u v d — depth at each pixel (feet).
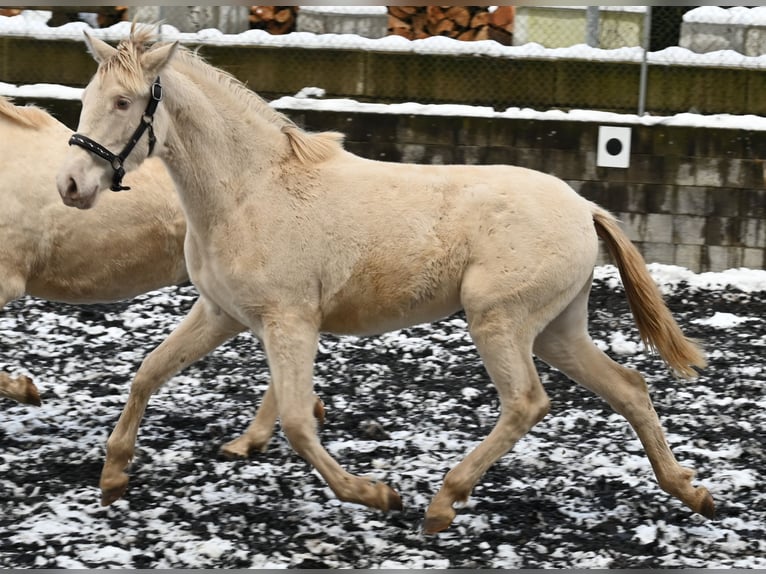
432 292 21.48
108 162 20.13
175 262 25.75
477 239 21.22
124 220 24.93
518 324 21.26
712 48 45.32
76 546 20.03
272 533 21.04
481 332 21.24
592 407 28.91
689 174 41.27
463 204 21.36
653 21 46.14
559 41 46.39
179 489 22.90
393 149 42.19
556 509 22.56
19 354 31.76
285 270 20.99
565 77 43.57
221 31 46.85
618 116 41.65
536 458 25.14
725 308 38.37
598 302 38.32
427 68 44.01
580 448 25.94
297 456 25.13
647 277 22.31
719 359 33.06
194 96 20.90
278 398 21.15
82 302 26.11
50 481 23.12
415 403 28.91
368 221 21.22
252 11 46.91
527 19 46.39
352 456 25.05
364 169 21.79
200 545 20.20
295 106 42.34
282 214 21.13
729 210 41.27
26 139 24.71
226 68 44.32
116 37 44.65
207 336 22.36
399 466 24.52
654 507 22.72
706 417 28.22
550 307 21.52
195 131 20.94
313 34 44.93
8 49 44.47
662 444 22.06
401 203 21.36
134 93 20.12
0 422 26.53
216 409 28.12
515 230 21.21
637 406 22.09
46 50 44.47
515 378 21.26
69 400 28.32
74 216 24.68
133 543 20.38
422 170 21.84
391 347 33.50
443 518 20.95
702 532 21.53
